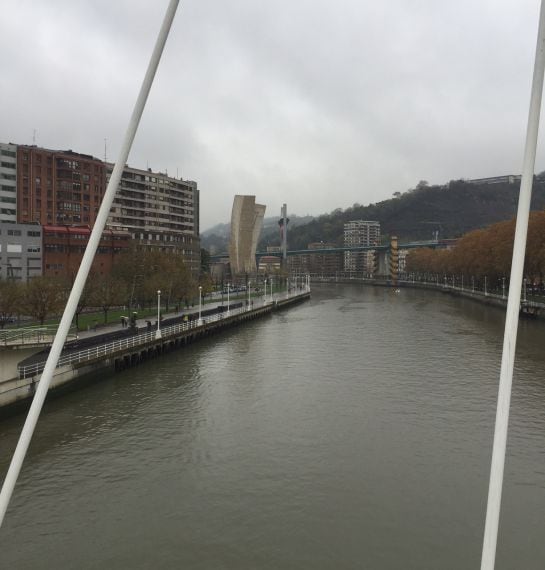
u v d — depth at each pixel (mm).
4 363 36812
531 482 27125
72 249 108375
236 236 194125
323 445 31859
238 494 25828
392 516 23875
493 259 127375
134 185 159875
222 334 77875
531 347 63594
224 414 37562
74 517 23734
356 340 70562
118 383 46250
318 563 20609
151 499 25328
